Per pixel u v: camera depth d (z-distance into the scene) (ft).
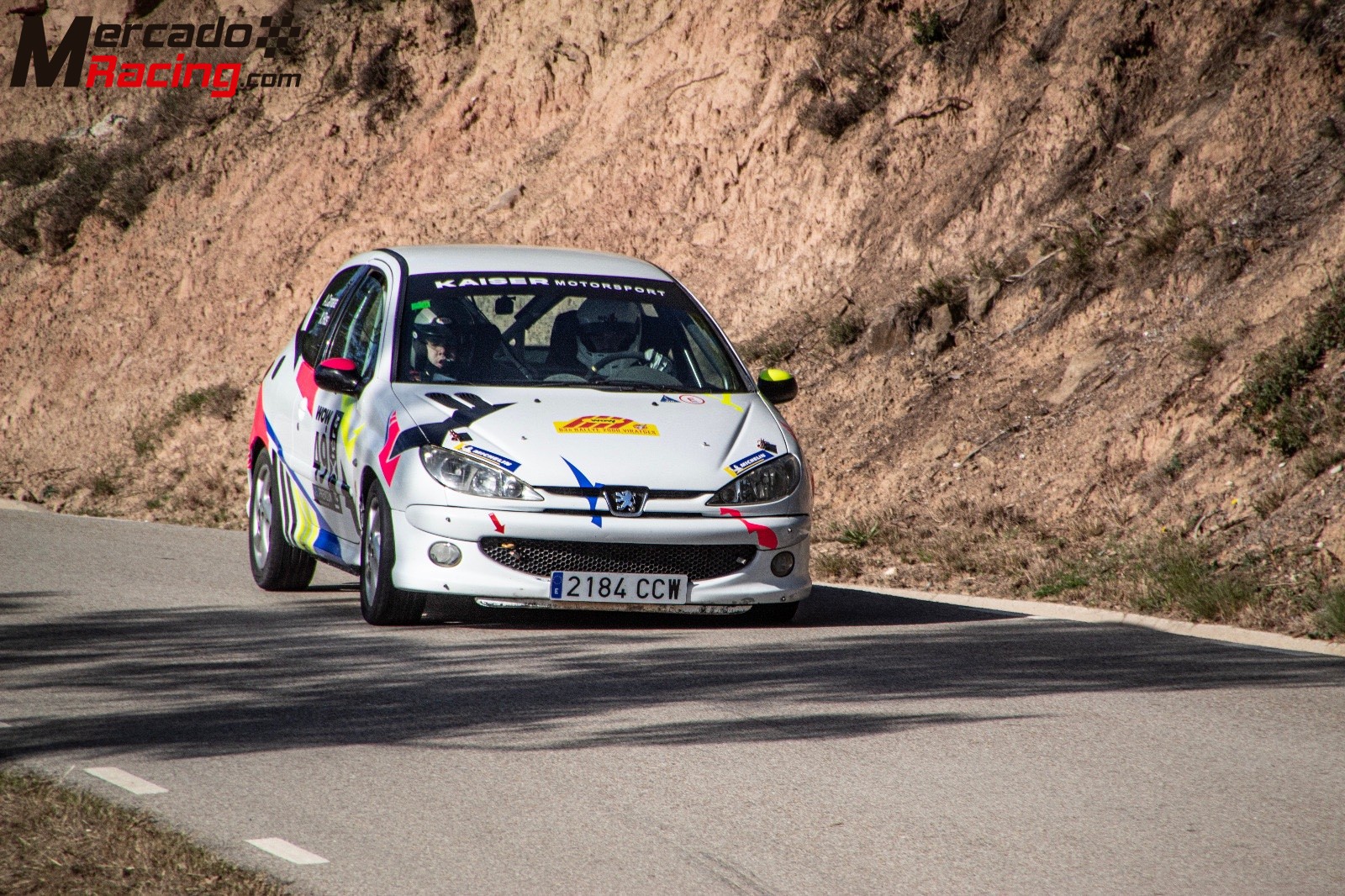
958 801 63.26
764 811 61.57
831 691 83.35
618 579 95.09
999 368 167.63
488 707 78.33
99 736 72.02
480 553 94.12
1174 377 148.66
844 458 167.32
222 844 56.54
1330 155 162.30
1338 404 132.87
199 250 298.15
